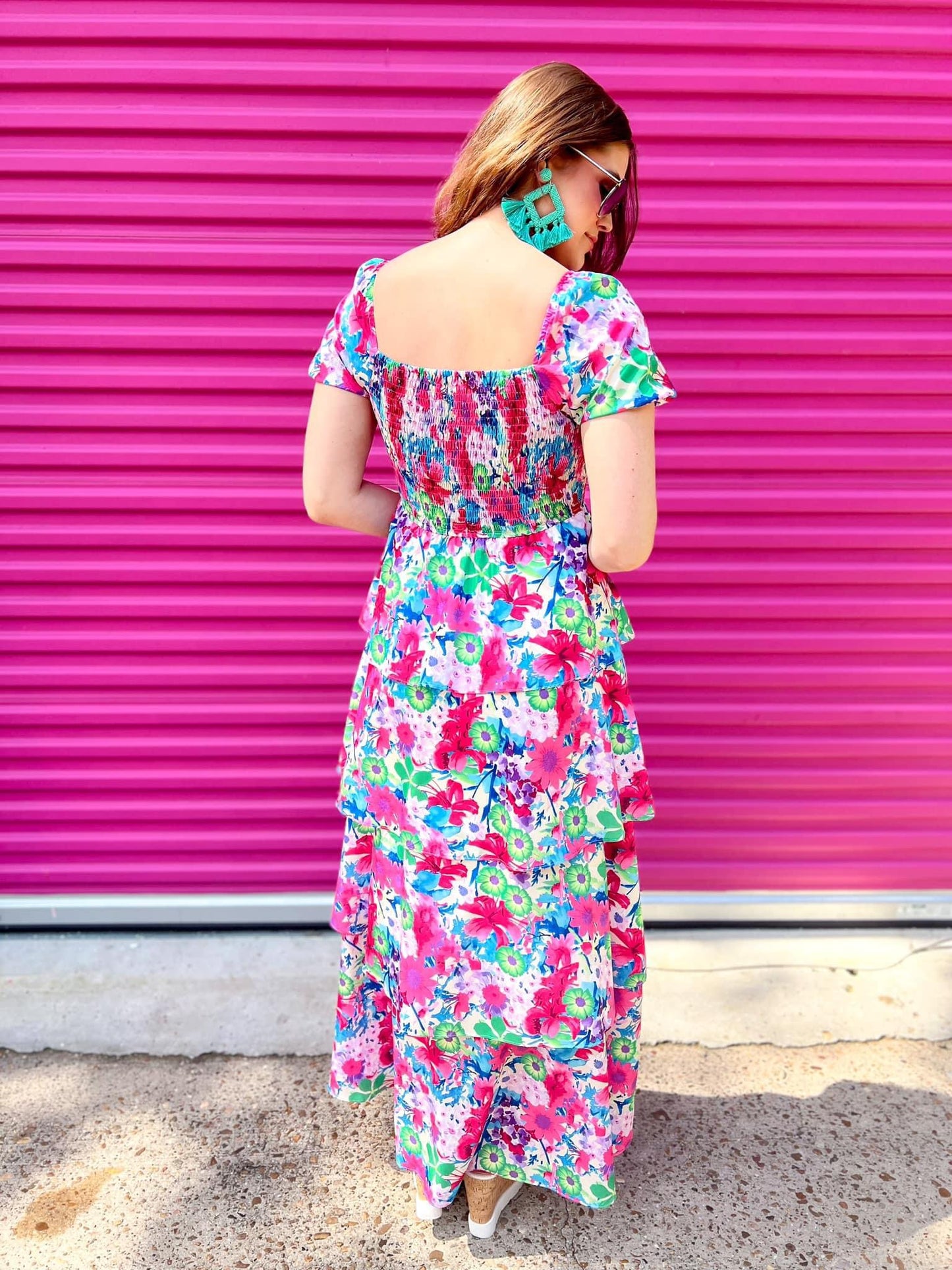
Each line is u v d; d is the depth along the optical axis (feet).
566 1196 5.52
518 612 4.49
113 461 7.14
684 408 7.15
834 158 6.64
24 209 6.59
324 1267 5.47
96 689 7.70
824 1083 6.79
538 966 4.81
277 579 7.45
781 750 7.93
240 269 6.76
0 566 7.38
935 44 6.39
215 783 7.94
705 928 8.27
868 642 7.67
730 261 6.82
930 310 6.93
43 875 8.10
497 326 4.12
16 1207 5.80
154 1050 6.99
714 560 7.48
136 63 6.35
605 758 4.77
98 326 6.86
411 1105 5.44
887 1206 5.86
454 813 4.71
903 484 7.34
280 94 6.44
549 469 4.34
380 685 4.88
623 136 4.32
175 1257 5.51
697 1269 5.48
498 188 4.16
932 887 8.21
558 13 6.33
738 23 6.35
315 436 4.78
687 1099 6.64
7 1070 6.82
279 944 7.98
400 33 6.33
